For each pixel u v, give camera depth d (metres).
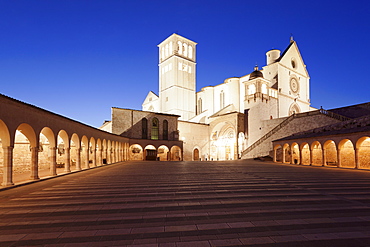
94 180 14.44
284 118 43.41
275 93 53.44
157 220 6.25
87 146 23.88
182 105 70.38
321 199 8.63
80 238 5.12
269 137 44.50
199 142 56.41
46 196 9.62
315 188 11.04
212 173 18.20
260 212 6.93
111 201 8.53
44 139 25.30
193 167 24.95
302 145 31.34
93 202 8.41
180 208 7.44
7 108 12.27
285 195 9.38
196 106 74.50
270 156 43.66
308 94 63.44
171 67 71.25
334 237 5.07
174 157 51.41
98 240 4.99
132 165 28.64
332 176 16.11
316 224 5.88
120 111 45.56
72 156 30.14
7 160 12.36
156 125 49.66
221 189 10.81
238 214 6.74
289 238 5.02
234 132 53.94
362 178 14.98
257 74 53.28
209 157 57.25
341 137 24.84
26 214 7.00
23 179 15.44
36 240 5.04
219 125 55.75
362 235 5.18
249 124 50.84
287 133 42.00
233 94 62.31
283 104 54.81
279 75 55.16
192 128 55.62
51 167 16.97
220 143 56.22
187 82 72.62
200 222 6.06
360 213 6.82
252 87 55.28
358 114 38.53
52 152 17.14
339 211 7.04
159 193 9.92
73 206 7.88
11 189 11.55
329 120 36.00
